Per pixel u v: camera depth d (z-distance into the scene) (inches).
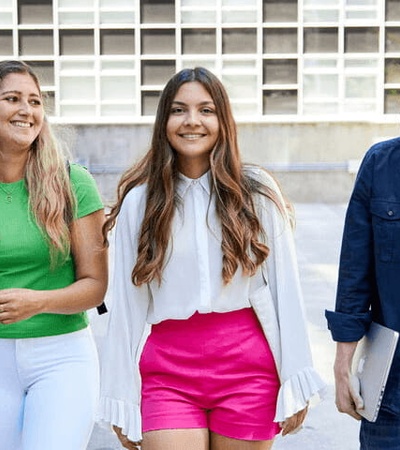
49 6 648.4
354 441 185.2
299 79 653.9
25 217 115.6
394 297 107.0
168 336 114.0
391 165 107.3
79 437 113.2
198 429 112.5
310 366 115.0
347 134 632.4
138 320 116.8
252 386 113.6
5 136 114.8
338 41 653.3
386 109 653.9
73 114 655.8
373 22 649.6
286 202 116.9
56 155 118.3
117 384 115.9
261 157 634.8
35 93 116.3
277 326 115.3
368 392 107.1
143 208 115.7
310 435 188.2
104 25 650.2
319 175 631.2
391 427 107.7
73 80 655.8
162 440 111.3
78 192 119.1
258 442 113.6
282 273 115.4
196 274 113.3
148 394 114.3
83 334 119.3
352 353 110.4
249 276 113.5
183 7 649.6
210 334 113.0
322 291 316.8
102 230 119.1
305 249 408.5
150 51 654.5
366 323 110.0
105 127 633.6
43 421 112.2
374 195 107.5
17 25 647.1
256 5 650.2
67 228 116.4
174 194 114.0
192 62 653.9
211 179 114.7
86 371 116.8
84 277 119.3
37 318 114.7
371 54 652.7
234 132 114.5
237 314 114.5
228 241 112.2
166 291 113.7
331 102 656.4
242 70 655.1
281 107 657.0
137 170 117.3
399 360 106.5
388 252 106.5
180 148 113.2
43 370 115.3
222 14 651.5
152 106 658.2
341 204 613.6
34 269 116.6
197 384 113.0
